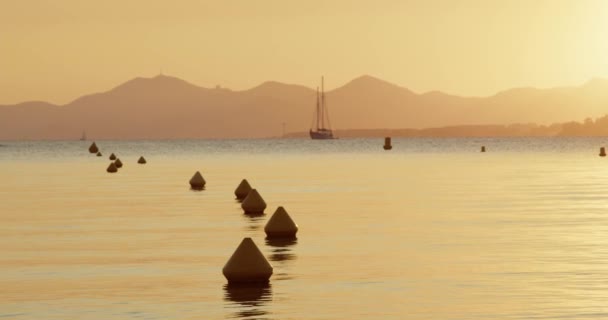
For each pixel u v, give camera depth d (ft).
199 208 262.26
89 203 281.74
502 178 424.87
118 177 450.71
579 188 346.54
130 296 122.83
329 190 337.11
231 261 133.08
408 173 478.59
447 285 129.90
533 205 267.18
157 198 302.04
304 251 166.81
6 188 361.71
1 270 147.23
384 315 108.99
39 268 149.07
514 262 152.05
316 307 114.01
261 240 184.03
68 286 131.44
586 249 167.94
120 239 187.93
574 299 118.52
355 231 199.93
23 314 111.65
